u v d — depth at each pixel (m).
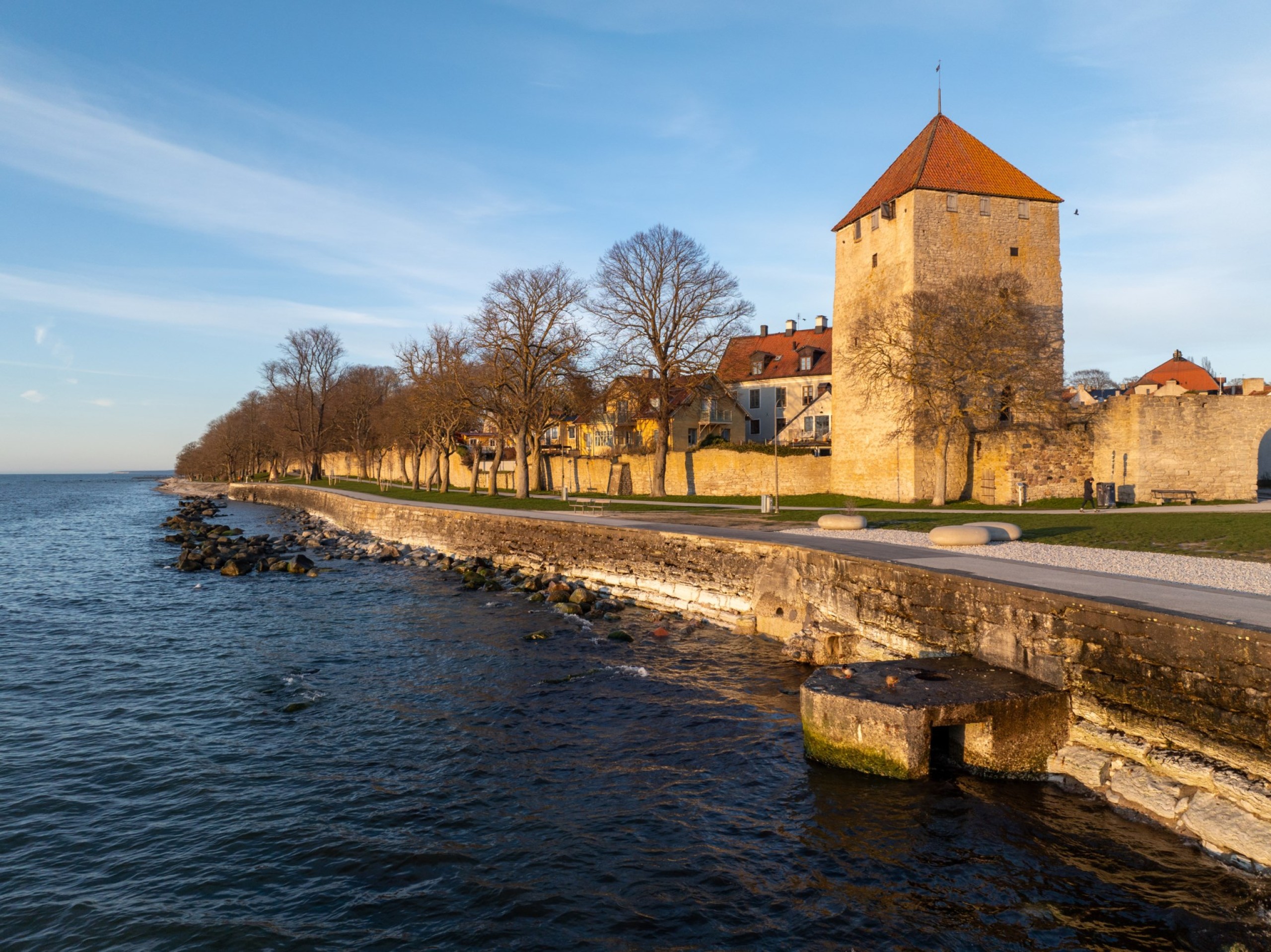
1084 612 10.85
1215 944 7.31
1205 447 34.41
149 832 10.47
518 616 24.28
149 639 22.11
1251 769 8.47
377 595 29.19
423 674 17.98
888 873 8.82
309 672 18.34
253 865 9.58
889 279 40.50
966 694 10.98
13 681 17.78
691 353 48.19
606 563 28.34
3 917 8.49
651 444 62.81
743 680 16.61
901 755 10.62
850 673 12.41
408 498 56.38
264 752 13.30
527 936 7.99
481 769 12.36
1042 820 9.68
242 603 28.12
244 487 116.31
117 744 13.74
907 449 38.47
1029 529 23.62
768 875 8.95
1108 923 7.73
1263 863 7.90
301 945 7.95
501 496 55.59
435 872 9.33
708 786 11.38
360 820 10.70
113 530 63.47
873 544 20.44
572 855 9.58
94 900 8.84
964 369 35.44
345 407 90.56
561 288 50.28
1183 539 19.78
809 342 69.94
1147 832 9.14
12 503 115.81
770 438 68.56
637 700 15.52
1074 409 36.81
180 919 8.43
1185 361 73.38
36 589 31.66
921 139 42.28
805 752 12.13
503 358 50.03
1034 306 40.09
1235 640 8.71
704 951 7.63
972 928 7.80
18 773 12.45
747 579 21.36
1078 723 10.86
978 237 39.38
